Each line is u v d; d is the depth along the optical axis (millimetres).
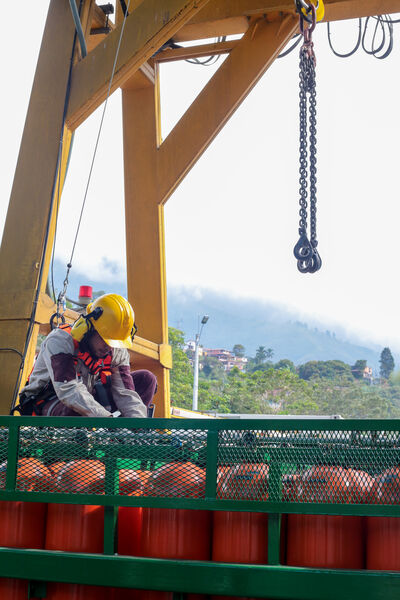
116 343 3928
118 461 2887
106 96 5395
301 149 4719
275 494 2682
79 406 3641
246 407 65062
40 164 5367
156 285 6605
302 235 4668
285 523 2801
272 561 2641
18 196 5355
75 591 2805
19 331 5051
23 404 3830
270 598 2543
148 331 6543
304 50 4711
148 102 6852
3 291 5188
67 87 5410
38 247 5195
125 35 5211
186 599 2680
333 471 2680
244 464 2754
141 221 6703
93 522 2906
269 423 2707
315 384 73312
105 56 5309
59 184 5367
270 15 6285
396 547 2596
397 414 89250
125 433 2912
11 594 2844
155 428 2842
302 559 2693
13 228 5305
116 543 2879
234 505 2688
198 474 2801
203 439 2838
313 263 4648
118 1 6719
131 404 4062
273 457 2734
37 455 3020
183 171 6598
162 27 5051
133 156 6805
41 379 3797
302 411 67625
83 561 2754
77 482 2910
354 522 2705
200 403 59594
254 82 6352
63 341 3807
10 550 2852
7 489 2949
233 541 2740
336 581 2492
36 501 2902
